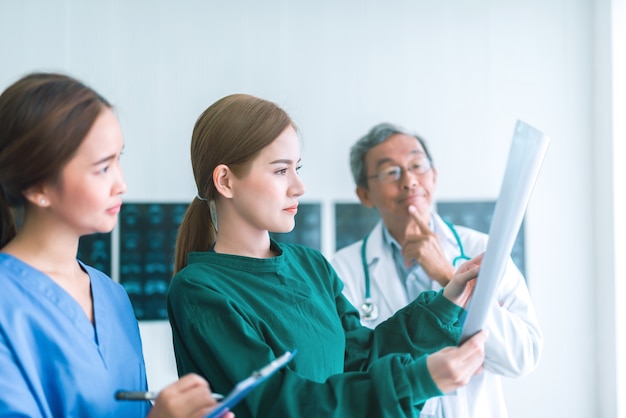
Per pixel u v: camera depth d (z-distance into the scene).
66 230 0.86
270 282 1.04
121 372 0.91
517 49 2.49
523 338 1.69
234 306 0.96
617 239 2.40
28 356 0.81
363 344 1.12
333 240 2.37
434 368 0.86
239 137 0.99
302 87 2.40
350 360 1.11
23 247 0.87
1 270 0.83
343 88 2.42
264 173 0.99
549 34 2.50
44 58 2.31
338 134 2.41
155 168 2.36
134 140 2.35
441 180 2.44
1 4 2.29
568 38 2.51
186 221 1.11
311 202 2.38
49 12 2.31
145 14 2.36
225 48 2.38
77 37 2.33
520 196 0.83
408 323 1.12
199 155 1.04
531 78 2.49
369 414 0.88
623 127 2.41
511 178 0.84
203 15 2.38
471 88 2.46
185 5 2.38
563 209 2.50
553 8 2.51
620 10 2.40
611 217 2.41
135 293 2.35
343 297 1.20
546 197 2.49
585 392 2.48
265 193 0.99
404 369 0.88
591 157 2.51
